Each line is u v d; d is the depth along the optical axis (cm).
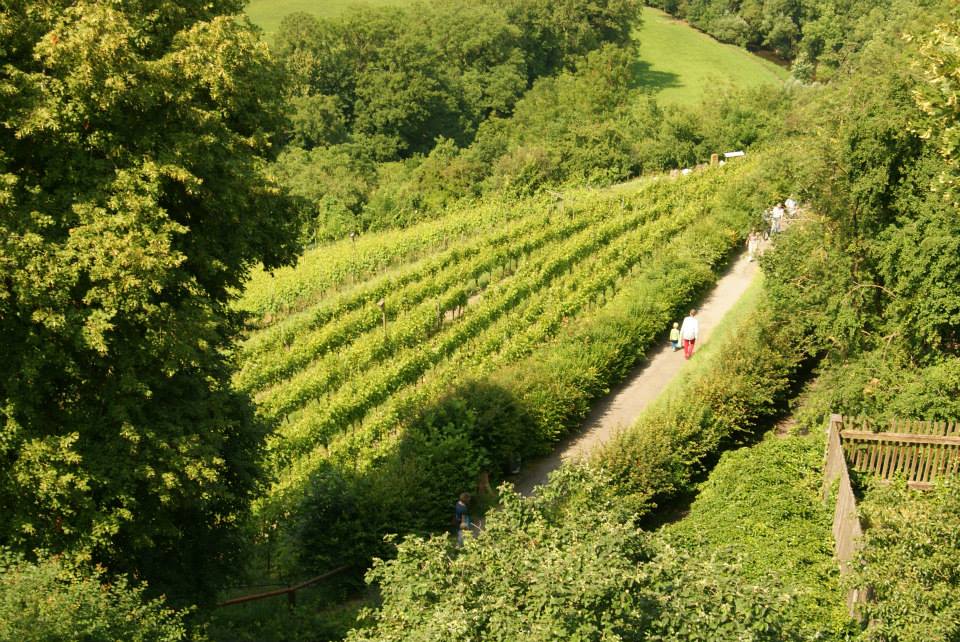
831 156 2327
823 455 2133
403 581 1198
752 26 11675
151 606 1302
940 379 2102
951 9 2711
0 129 1537
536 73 10319
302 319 3894
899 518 1471
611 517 1261
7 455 1507
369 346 3412
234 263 1852
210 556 1891
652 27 12388
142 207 1562
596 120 7431
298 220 2073
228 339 1961
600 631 1040
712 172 5450
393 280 4247
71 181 1570
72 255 1465
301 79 8319
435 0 10775
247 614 1858
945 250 2075
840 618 1520
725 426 2394
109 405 1564
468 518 2203
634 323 3145
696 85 10175
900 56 2342
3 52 1531
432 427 2469
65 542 1517
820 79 7981
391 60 8462
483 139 6994
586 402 2789
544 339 3362
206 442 1675
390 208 6172
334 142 8075
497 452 2508
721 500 1958
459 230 5203
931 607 1353
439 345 3397
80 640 1127
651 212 4741
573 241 4356
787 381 2628
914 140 2198
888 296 2381
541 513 1338
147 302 1555
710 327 3438
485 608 1086
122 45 1552
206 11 1941
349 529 2047
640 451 2172
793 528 1814
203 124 1725
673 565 1157
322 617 1838
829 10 9338
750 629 1093
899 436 1984
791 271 2561
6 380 1464
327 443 2870
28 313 1459
